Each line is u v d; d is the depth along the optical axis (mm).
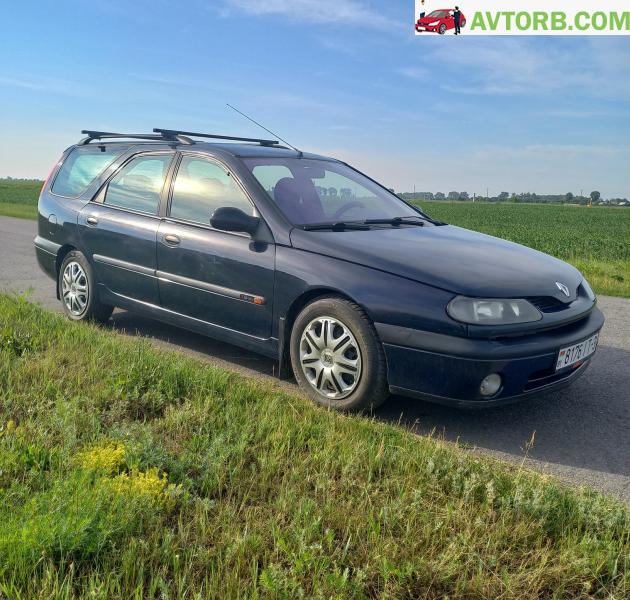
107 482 2547
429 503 2625
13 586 1958
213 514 2508
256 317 4270
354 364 3730
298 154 5254
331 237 4035
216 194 4660
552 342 3572
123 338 5207
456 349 3373
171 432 3283
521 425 3809
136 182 5371
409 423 3781
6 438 2957
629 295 8422
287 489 2629
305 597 2035
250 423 3328
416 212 5238
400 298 3551
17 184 99875
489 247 4301
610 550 2297
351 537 2342
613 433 3723
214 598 2018
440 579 2160
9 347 4465
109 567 2133
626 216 69188
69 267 5934
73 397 3600
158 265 4934
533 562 2273
